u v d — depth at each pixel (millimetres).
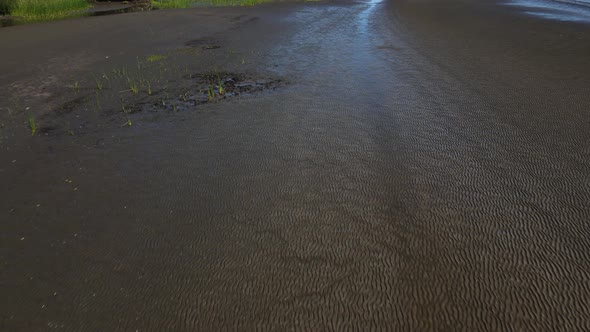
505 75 5625
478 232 2281
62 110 4809
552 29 9617
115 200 2785
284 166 3178
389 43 8500
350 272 2031
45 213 2658
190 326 1759
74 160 3447
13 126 4324
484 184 2783
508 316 1740
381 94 4914
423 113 4203
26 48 8758
